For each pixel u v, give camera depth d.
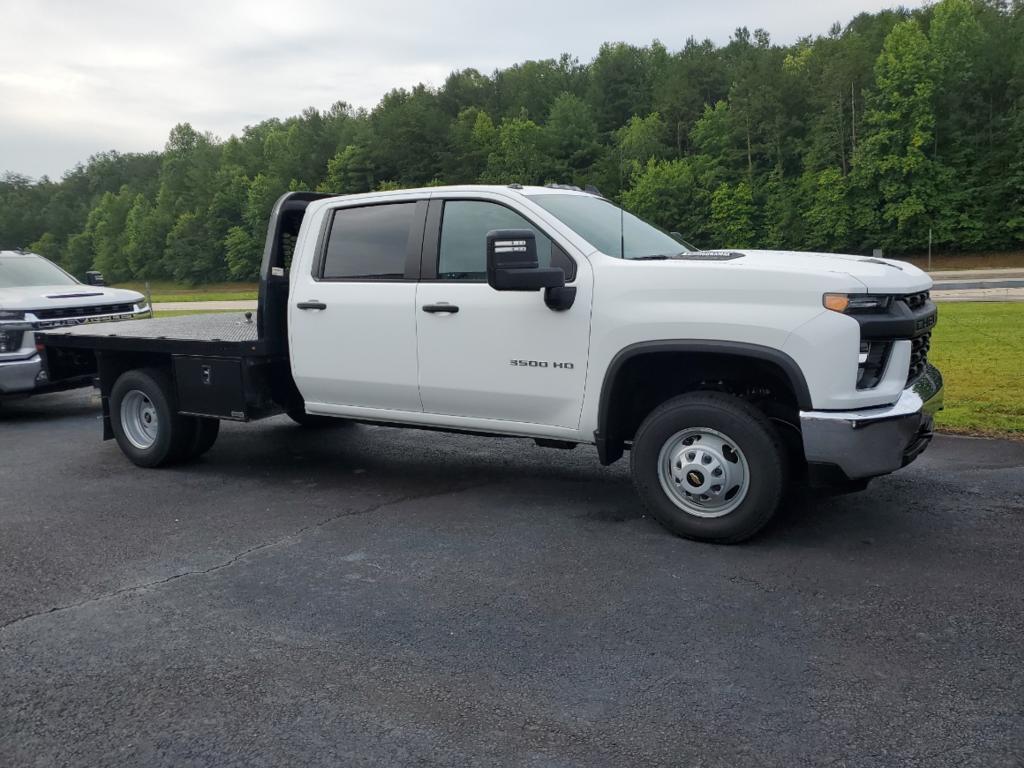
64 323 9.59
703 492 4.71
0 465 7.45
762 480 4.54
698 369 4.93
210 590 4.38
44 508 5.99
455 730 3.00
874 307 4.31
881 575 4.25
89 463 7.41
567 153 105.38
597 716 3.06
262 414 6.52
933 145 76.25
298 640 3.76
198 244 123.12
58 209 176.62
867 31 110.31
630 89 126.31
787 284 4.36
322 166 123.06
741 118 90.94
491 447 7.52
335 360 5.94
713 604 3.98
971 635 3.57
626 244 5.26
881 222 78.19
